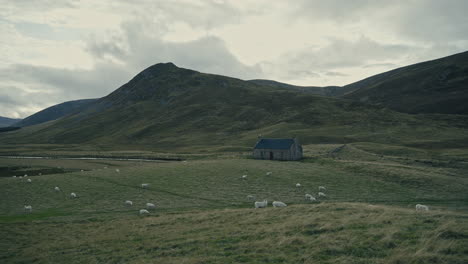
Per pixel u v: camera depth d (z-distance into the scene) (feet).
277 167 261.44
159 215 131.54
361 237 68.03
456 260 52.95
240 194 179.01
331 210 103.19
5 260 81.87
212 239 79.51
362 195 177.68
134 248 80.53
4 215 140.26
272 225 88.43
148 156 465.06
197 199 168.14
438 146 481.05
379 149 409.90
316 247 64.69
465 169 261.24
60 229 112.47
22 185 204.95
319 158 309.01
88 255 79.46
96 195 177.99
